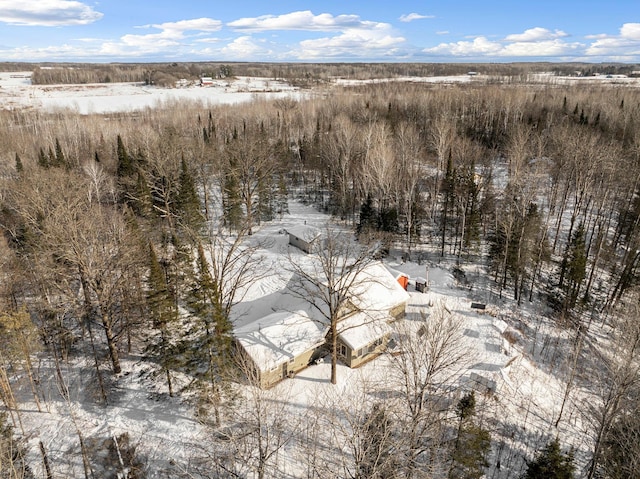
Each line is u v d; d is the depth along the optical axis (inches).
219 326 1036.5
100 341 1389.0
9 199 1957.4
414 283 1745.8
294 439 1015.0
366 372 1259.8
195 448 1014.4
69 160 2802.7
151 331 1412.4
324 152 2763.3
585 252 1974.7
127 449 1017.5
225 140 3250.5
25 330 1157.7
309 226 2117.4
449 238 2257.6
